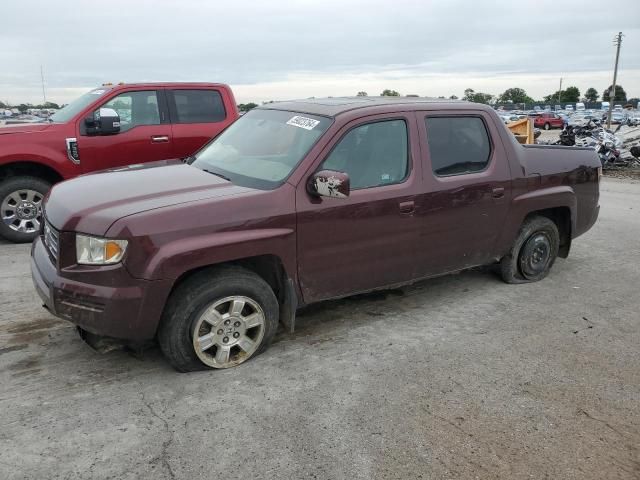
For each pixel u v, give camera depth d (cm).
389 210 426
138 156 738
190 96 775
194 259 344
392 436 311
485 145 500
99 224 335
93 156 706
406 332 448
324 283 410
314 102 471
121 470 277
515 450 303
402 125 445
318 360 396
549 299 529
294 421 322
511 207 514
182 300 352
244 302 373
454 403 346
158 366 382
